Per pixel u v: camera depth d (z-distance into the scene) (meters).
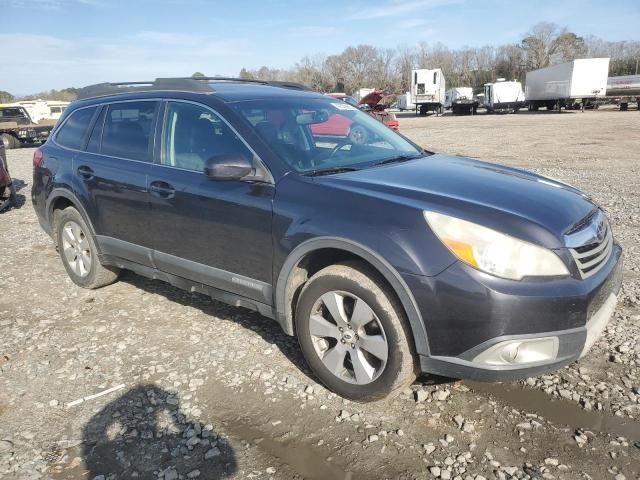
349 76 104.94
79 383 3.45
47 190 5.04
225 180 3.38
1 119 23.50
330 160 3.62
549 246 2.70
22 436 2.93
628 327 3.99
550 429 2.89
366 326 3.03
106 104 4.66
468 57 110.50
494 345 2.63
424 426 2.93
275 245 3.26
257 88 4.29
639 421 2.93
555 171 11.80
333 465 2.67
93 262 4.79
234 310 4.51
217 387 3.36
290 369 3.54
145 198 4.03
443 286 2.67
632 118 31.38
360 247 2.87
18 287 5.18
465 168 3.70
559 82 42.75
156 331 4.15
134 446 2.83
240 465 2.68
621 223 6.98
